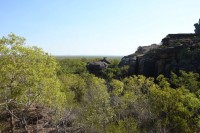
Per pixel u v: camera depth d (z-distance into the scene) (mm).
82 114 37750
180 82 48125
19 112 33625
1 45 31172
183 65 58906
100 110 35344
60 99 32531
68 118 33281
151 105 33125
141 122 33188
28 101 29438
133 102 37469
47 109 38469
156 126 30375
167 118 28844
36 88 30281
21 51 31562
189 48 61031
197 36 75562
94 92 46031
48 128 32812
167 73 62406
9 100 28938
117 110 36875
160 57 66875
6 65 29875
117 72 79750
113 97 44094
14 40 31859
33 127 33781
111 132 28047
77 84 58969
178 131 28703
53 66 34625
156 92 31688
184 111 28172
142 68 71750
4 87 29703
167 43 75812
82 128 33750
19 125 34531
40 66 31781
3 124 35281
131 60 80750
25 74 30422
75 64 110938
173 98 29734
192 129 27797
